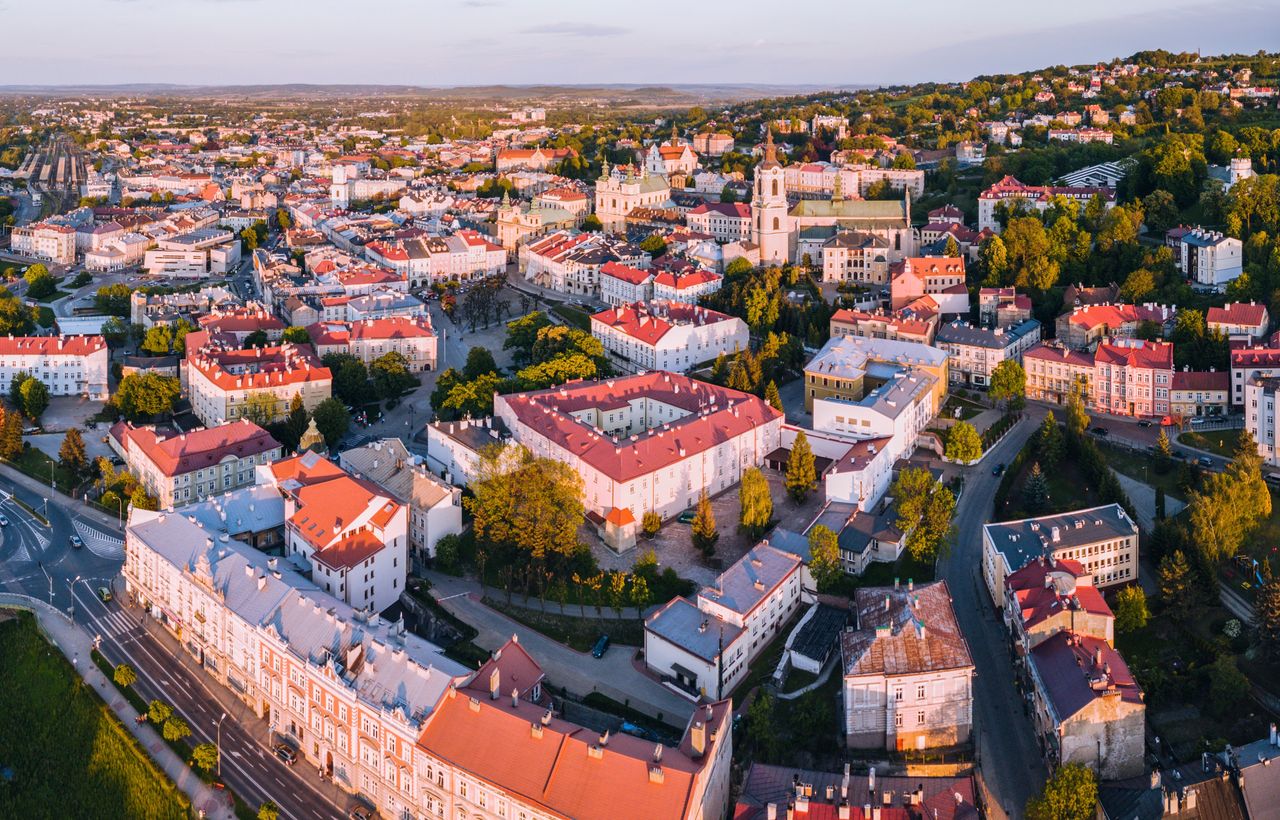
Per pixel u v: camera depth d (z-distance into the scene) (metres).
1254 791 197.62
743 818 195.88
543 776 199.25
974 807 193.00
